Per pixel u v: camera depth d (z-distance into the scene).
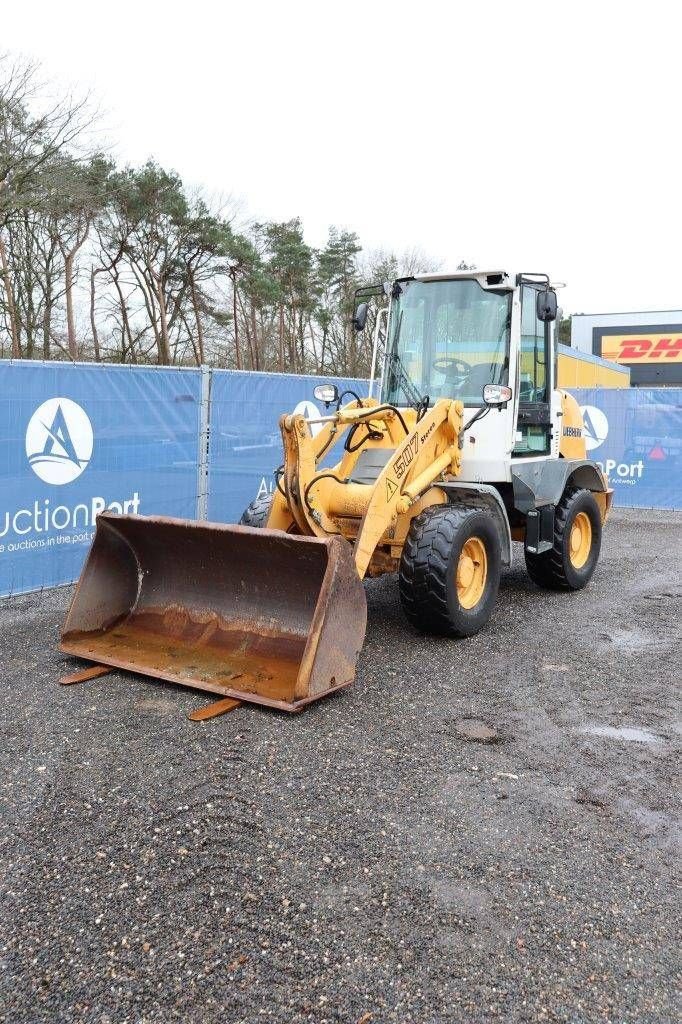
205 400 8.13
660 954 2.53
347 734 4.04
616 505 13.16
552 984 2.39
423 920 2.65
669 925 2.67
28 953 2.47
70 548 7.00
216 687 4.38
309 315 34.34
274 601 4.78
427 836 3.15
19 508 6.56
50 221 23.80
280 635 4.70
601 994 2.36
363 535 4.91
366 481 5.70
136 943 2.51
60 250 25.97
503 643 5.61
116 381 7.22
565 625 6.11
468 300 6.15
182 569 5.08
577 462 7.19
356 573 4.51
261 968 2.42
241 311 32.19
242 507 8.77
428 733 4.09
